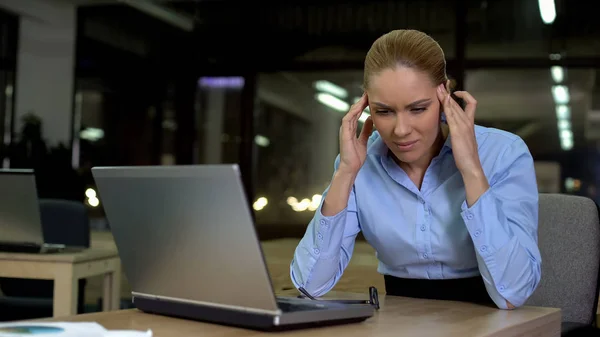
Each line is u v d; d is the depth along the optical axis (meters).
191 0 7.03
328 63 6.68
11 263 2.53
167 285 1.15
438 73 1.35
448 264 1.53
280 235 6.98
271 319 1.02
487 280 1.38
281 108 7.16
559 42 6.15
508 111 7.09
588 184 7.09
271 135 7.12
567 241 1.71
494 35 6.29
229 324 1.10
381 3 6.59
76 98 7.43
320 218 1.51
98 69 7.39
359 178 1.61
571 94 6.84
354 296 1.57
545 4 6.16
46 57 7.38
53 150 7.02
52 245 2.87
